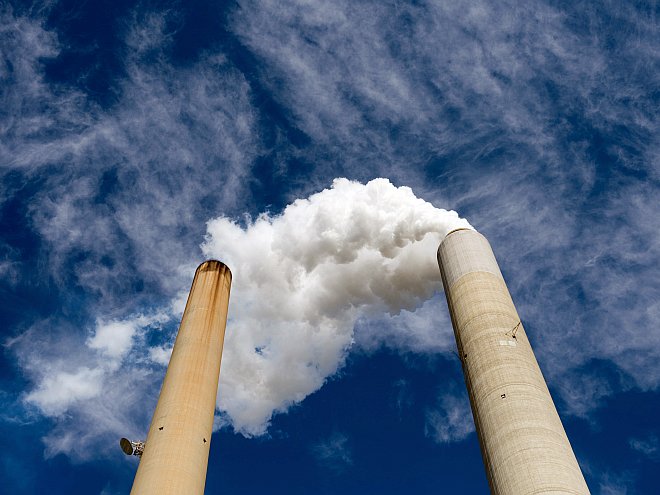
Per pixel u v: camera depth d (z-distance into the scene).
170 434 34.62
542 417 33.06
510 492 30.83
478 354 37.19
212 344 40.56
